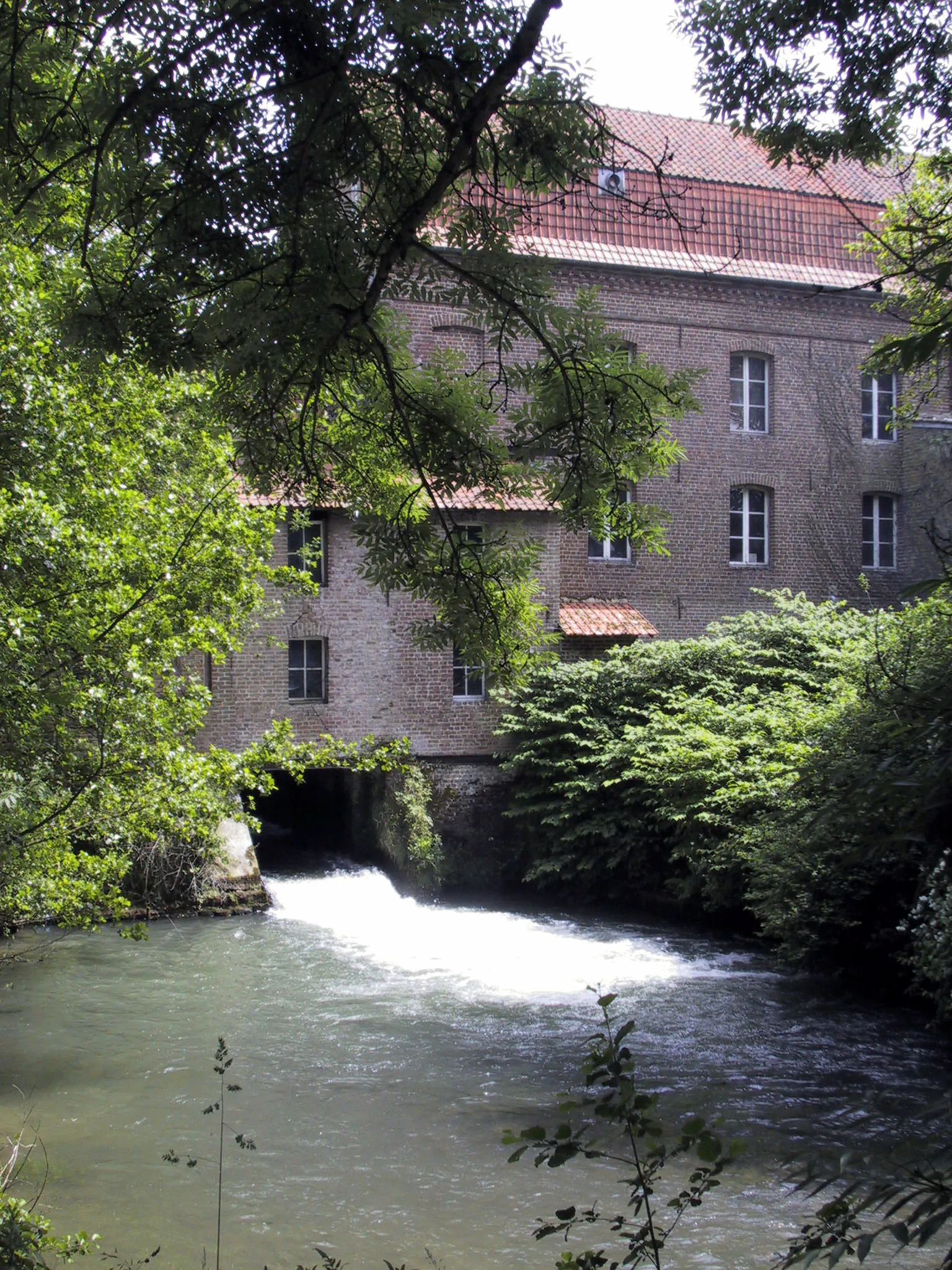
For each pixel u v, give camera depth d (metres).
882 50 6.51
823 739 14.01
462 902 19.75
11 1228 5.81
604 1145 9.41
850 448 25.47
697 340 24.41
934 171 7.86
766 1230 7.87
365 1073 11.16
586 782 19.08
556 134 5.14
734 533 25.09
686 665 20.41
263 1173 8.84
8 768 9.06
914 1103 10.21
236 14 4.30
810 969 14.92
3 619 8.78
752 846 15.43
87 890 10.22
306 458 6.29
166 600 10.78
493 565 6.86
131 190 4.86
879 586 25.78
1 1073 10.91
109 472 11.19
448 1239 7.83
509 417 6.27
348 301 5.00
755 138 7.16
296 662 20.64
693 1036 12.40
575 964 15.49
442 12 4.17
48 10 4.64
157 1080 10.83
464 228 5.67
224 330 4.94
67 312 5.04
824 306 25.28
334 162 4.80
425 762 21.05
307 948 16.03
